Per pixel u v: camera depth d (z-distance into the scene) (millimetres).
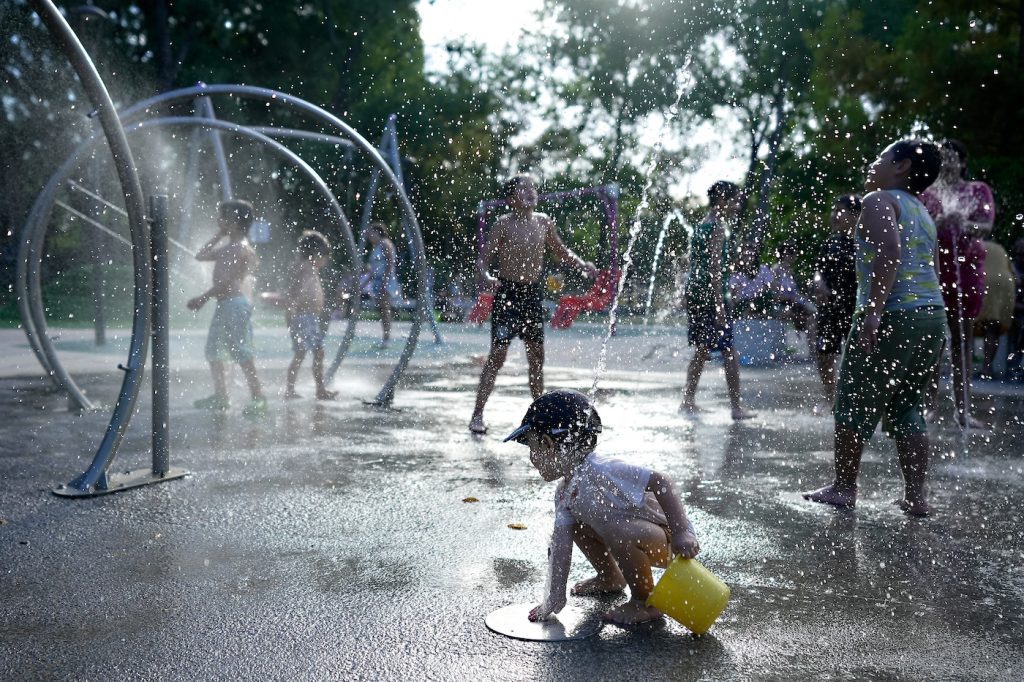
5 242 20188
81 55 4043
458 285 25016
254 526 3721
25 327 6883
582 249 34625
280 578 3068
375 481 4602
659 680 2307
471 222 34125
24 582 2998
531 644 2533
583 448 2779
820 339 7285
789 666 2406
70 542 3459
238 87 6852
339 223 8539
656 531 2766
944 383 9688
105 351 11953
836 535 3705
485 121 38188
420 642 2535
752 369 11805
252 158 29125
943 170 6754
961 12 15688
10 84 19906
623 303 25141
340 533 3635
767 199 19141
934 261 4160
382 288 14016
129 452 5262
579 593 2975
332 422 6555
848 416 4156
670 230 23141
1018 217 14453
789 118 23344
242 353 7051
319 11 31844
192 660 2396
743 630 2658
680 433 6301
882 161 4238
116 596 2875
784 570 3234
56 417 6582
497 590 2982
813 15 22953
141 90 27797
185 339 14039
